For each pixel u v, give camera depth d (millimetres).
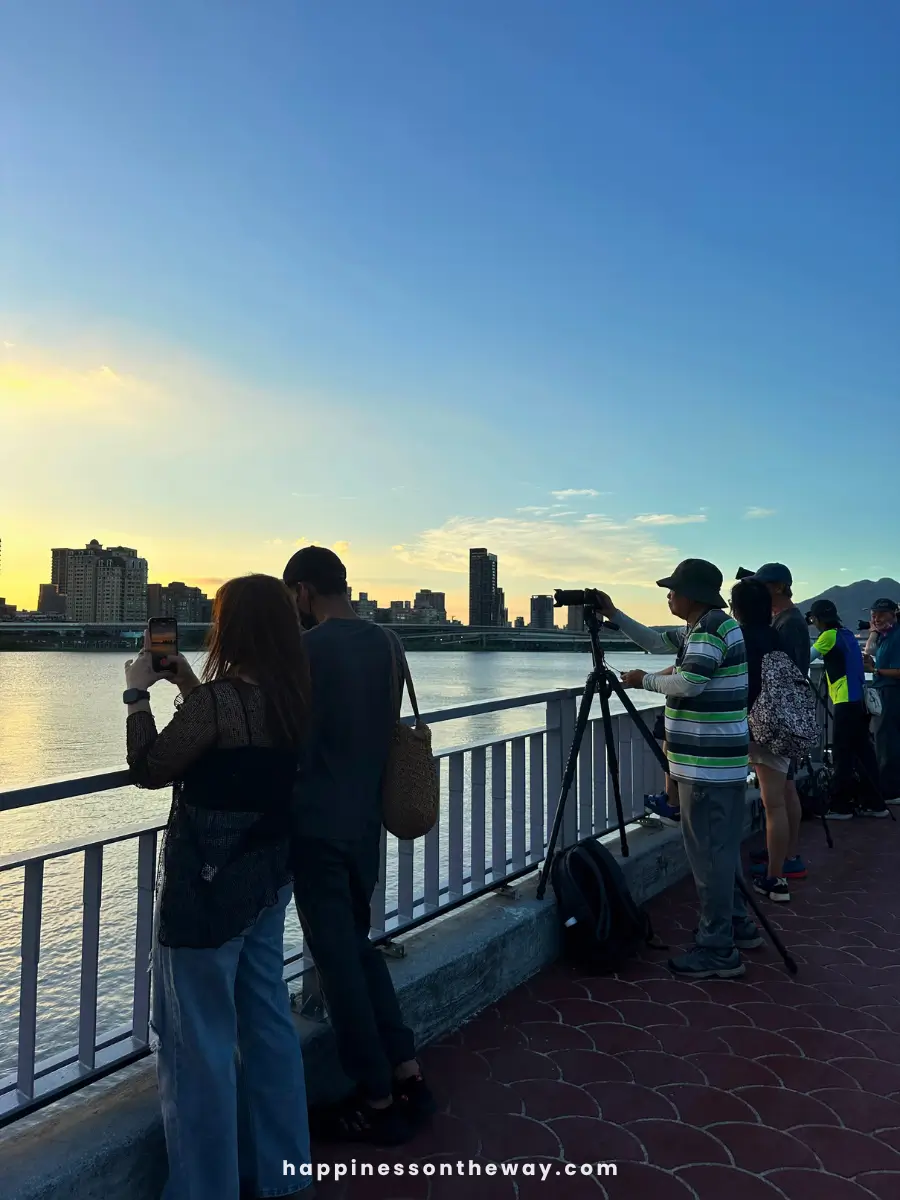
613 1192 2334
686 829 3869
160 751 2023
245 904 2068
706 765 3762
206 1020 2062
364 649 2584
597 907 3871
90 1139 2105
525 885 4246
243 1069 2293
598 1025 3336
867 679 8328
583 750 4809
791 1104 2771
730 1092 2844
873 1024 3348
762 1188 2348
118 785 2203
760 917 3893
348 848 2504
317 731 2486
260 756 2119
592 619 4359
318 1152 2525
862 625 9148
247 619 2201
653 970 3885
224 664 2217
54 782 2057
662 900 4887
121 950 5469
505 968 3615
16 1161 2014
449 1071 2982
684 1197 2312
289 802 2217
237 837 2086
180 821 2098
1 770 16375
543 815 4410
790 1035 3250
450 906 3713
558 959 4008
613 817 5129
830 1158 2482
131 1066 2617
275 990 2303
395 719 2645
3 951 5406
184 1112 2033
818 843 6391
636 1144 2553
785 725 4688
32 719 26688
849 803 7289
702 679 3658
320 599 2725
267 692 2152
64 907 6270
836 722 7305
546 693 4398
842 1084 2896
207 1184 2025
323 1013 2828
